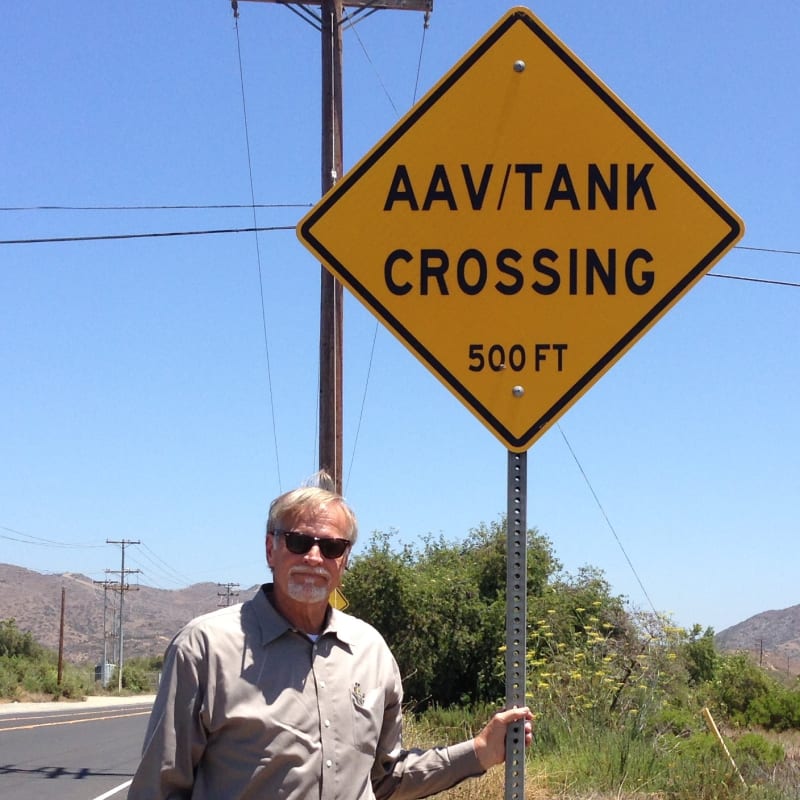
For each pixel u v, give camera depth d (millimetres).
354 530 3342
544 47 4012
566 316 3906
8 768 16297
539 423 3857
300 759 3051
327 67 13438
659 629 12781
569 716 11406
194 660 3064
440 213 3959
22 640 67500
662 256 3922
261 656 3105
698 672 20172
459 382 3885
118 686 66250
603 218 3943
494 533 20781
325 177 13242
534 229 3941
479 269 3932
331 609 3334
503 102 3996
